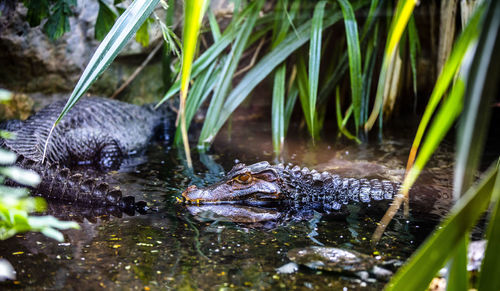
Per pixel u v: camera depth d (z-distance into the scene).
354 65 6.04
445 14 6.46
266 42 8.02
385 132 7.05
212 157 5.93
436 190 4.63
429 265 1.36
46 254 3.06
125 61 7.62
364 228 3.68
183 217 3.89
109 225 3.66
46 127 5.90
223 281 2.73
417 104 8.15
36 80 6.92
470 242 2.99
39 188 4.39
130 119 7.07
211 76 6.55
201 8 1.55
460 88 1.22
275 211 4.13
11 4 6.28
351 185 4.64
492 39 1.11
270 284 2.70
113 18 4.79
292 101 6.81
